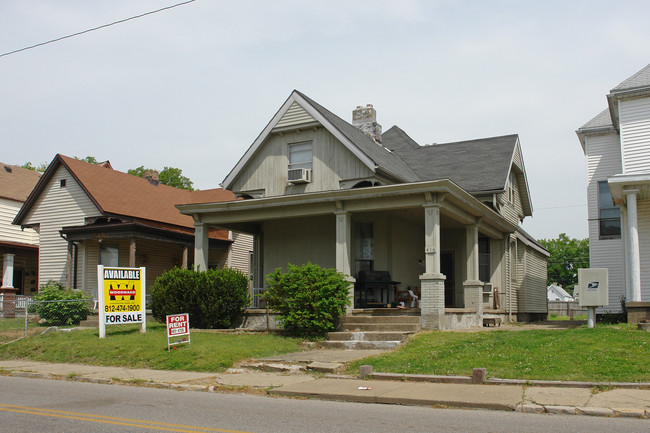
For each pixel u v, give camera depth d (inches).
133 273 677.9
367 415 319.0
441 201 668.1
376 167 770.8
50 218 1080.2
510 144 1023.0
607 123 928.3
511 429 279.4
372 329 647.1
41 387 436.8
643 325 579.8
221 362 508.4
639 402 332.2
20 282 1267.2
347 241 721.6
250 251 1302.9
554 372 407.8
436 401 349.4
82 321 817.5
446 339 561.9
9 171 1409.9
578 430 276.7
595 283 632.4
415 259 895.1
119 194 1071.0
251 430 278.7
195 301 721.6
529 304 1114.1
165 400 373.4
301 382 428.8
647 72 786.8
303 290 643.5
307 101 839.1
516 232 1014.4
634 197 682.8
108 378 468.8
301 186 846.5
